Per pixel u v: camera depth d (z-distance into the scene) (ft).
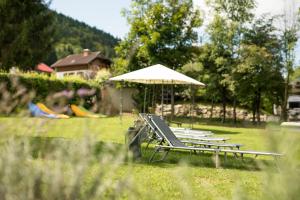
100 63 160.25
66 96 6.63
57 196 4.09
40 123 5.22
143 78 42.86
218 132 49.39
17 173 4.17
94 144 4.67
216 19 77.30
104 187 4.23
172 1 86.84
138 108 89.71
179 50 86.22
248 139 39.14
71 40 213.66
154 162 21.16
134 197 4.35
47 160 4.47
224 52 76.69
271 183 3.13
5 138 4.60
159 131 22.98
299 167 2.96
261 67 73.05
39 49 72.43
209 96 80.69
